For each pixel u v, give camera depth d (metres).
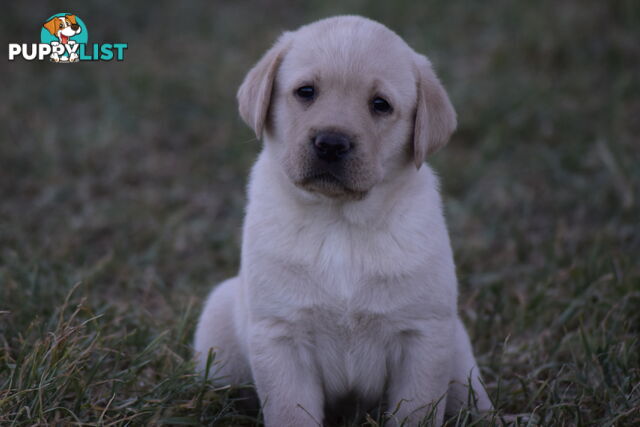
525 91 11.08
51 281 6.26
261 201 4.72
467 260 7.28
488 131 10.38
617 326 5.78
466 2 14.94
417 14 14.50
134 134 10.91
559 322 6.00
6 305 5.68
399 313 4.52
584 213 8.20
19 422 4.16
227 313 5.29
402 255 4.48
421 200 4.66
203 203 9.00
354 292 4.49
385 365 4.75
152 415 4.47
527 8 14.20
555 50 12.60
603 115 10.40
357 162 4.31
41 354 4.57
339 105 4.35
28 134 10.62
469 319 6.20
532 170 9.43
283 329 4.57
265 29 14.91
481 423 4.59
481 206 8.57
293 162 4.40
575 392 5.26
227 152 10.14
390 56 4.56
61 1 15.44
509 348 5.79
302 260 4.48
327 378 4.76
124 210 8.45
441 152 10.02
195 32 14.96
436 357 4.56
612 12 13.69
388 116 4.50
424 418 4.39
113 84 12.34
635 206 7.88
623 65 12.14
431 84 4.72
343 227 4.52
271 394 4.60
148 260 7.26
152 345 5.06
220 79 12.35
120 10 15.47
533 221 8.33
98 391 4.81
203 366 5.29
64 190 8.98
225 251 7.68
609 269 6.53
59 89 12.27
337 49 4.46
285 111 4.59
